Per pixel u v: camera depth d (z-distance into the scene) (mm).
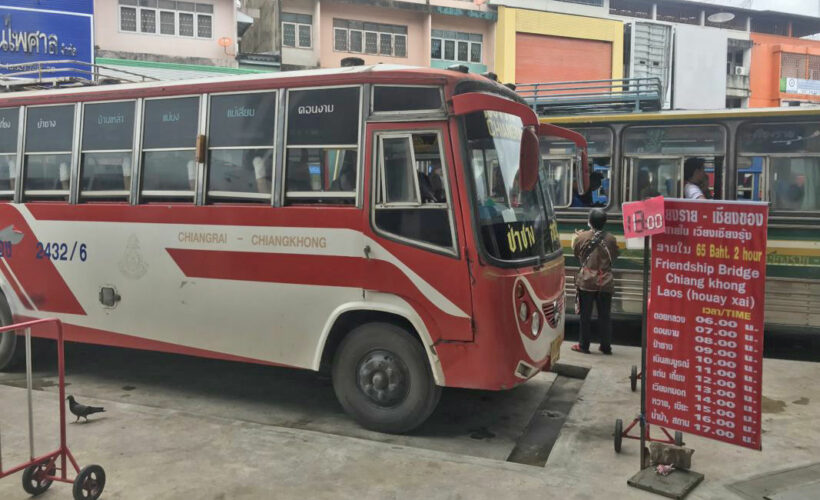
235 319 4926
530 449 4555
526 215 4840
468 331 4207
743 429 3455
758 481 3662
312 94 4703
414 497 3465
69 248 5578
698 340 3576
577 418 4766
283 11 22438
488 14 24641
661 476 3650
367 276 4453
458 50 25000
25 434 4336
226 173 4984
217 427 4484
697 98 22375
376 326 4516
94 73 6586
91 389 5754
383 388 4523
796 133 7027
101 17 18922
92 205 5480
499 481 3664
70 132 5645
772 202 7113
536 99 8328
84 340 5582
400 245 4355
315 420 4988
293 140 4738
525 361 4367
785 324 6992
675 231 3615
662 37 24500
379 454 4039
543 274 4703
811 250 6895
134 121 5363
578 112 8180
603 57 25781
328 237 4566
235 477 3695
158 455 4000
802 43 31625
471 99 4113
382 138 4441
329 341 4855
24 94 5848
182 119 5172
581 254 6617
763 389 5395
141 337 5320
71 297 5602
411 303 4340
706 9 31234
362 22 23625
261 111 4867
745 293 3426
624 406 5008
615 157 7703
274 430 4430
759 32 33281
